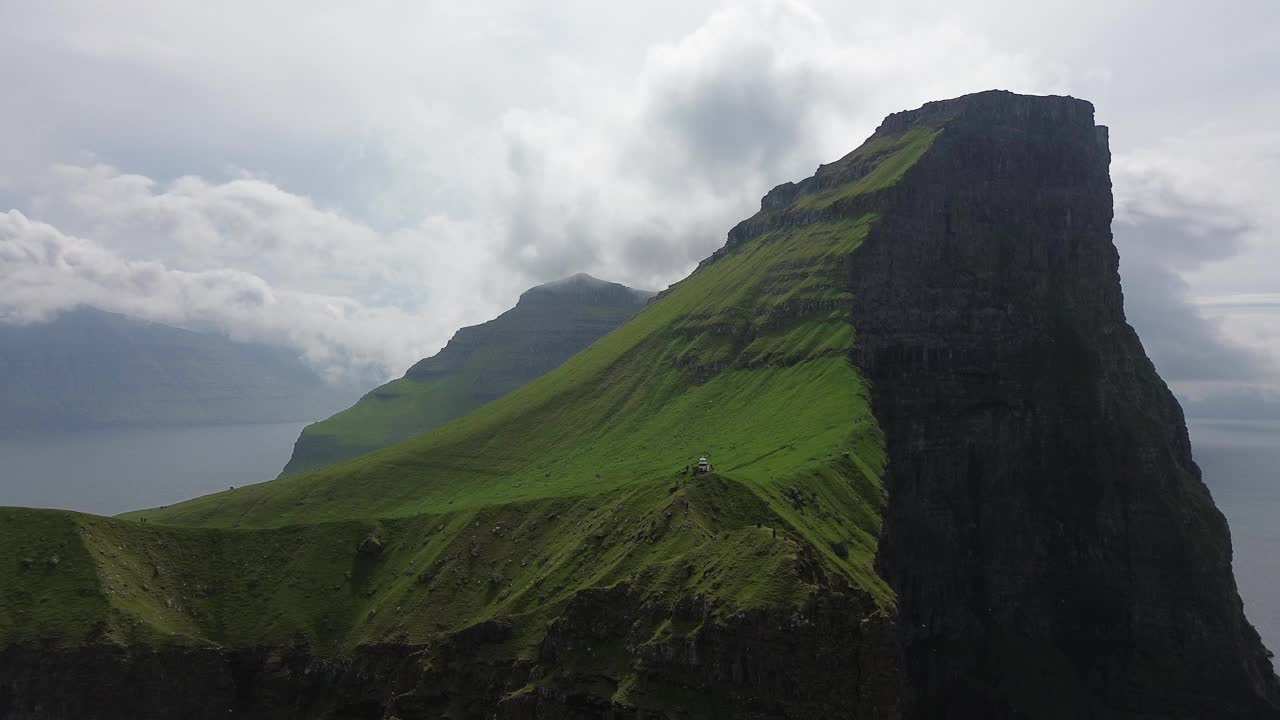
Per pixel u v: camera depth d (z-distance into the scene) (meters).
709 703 197.38
